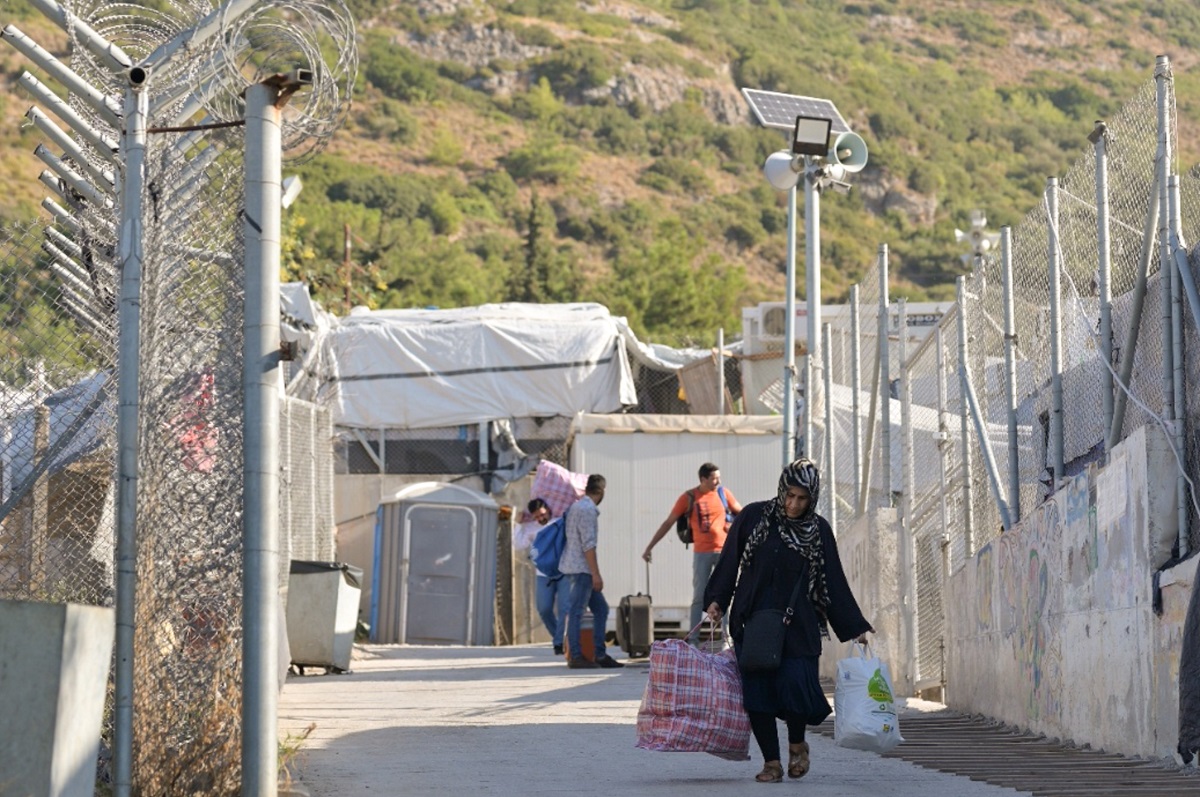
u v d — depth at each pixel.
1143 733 10.56
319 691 17.61
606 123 180.38
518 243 150.88
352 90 9.12
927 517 19.50
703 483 21.67
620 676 20.09
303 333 27.95
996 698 14.94
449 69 185.50
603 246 157.00
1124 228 12.55
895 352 21.81
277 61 9.05
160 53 8.77
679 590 30.53
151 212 8.97
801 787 9.74
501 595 33.62
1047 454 15.31
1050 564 13.02
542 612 25.06
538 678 19.72
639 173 172.62
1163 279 11.15
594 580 21.61
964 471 16.86
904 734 13.80
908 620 18.02
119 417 8.31
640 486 30.72
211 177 9.07
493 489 36.12
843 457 23.61
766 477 30.94
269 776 8.45
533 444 37.00
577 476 30.00
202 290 8.98
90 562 10.74
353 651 26.52
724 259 159.38
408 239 129.88
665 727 10.05
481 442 36.47
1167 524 10.38
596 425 30.91
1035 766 10.70
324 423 24.64
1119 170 12.63
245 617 8.48
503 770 10.73
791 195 24.38
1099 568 11.59
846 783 9.95
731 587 10.17
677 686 10.07
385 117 168.88
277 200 8.73
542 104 181.12
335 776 10.30
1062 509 12.67
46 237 10.79
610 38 198.62
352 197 147.50
